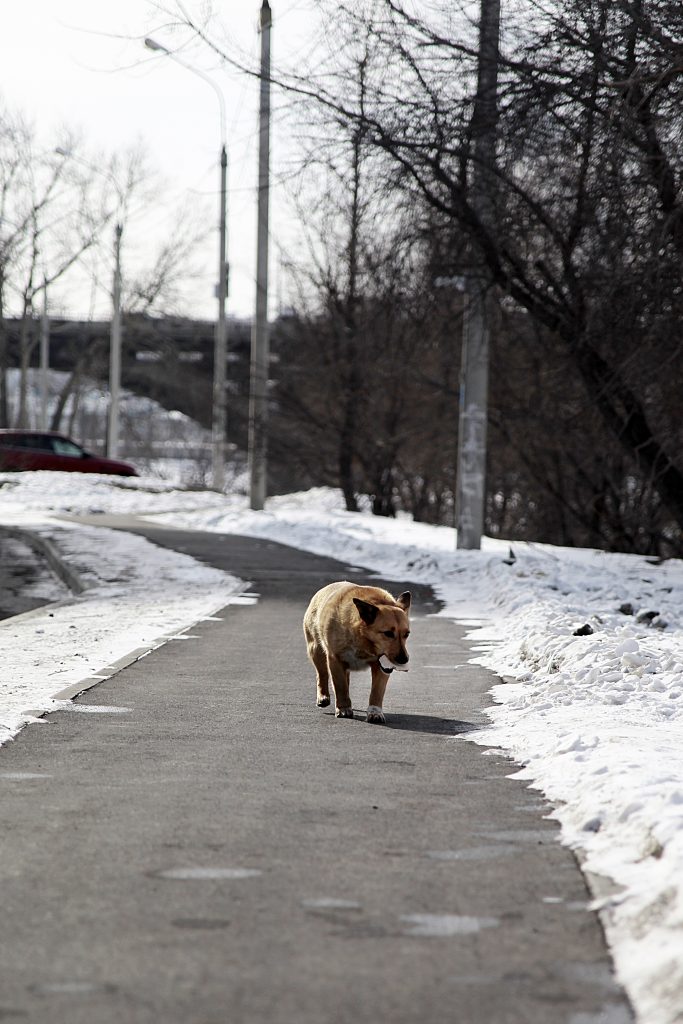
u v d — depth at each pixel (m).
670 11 17.36
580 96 19.19
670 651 12.07
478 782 7.58
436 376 40.56
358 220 23.27
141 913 5.10
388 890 5.45
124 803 6.92
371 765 8.05
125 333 78.12
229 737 8.91
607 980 4.46
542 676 11.65
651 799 6.31
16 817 6.59
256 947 4.73
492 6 19.70
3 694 10.38
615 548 36.47
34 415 107.75
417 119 21.19
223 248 49.91
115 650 13.27
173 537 29.84
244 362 76.88
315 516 37.59
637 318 20.81
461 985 4.40
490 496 44.84
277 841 6.21
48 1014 4.11
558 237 22.12
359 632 9.57
